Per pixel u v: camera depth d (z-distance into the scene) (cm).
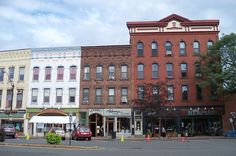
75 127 4541
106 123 5169
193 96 5100
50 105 5328
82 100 5272
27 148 2544
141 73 5247
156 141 3831
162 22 5312
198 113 4997
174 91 5138
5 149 2397
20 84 5503
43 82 5416
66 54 5431
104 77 5288
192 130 4962
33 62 5503
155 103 4688
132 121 5081
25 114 5359
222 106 4984
